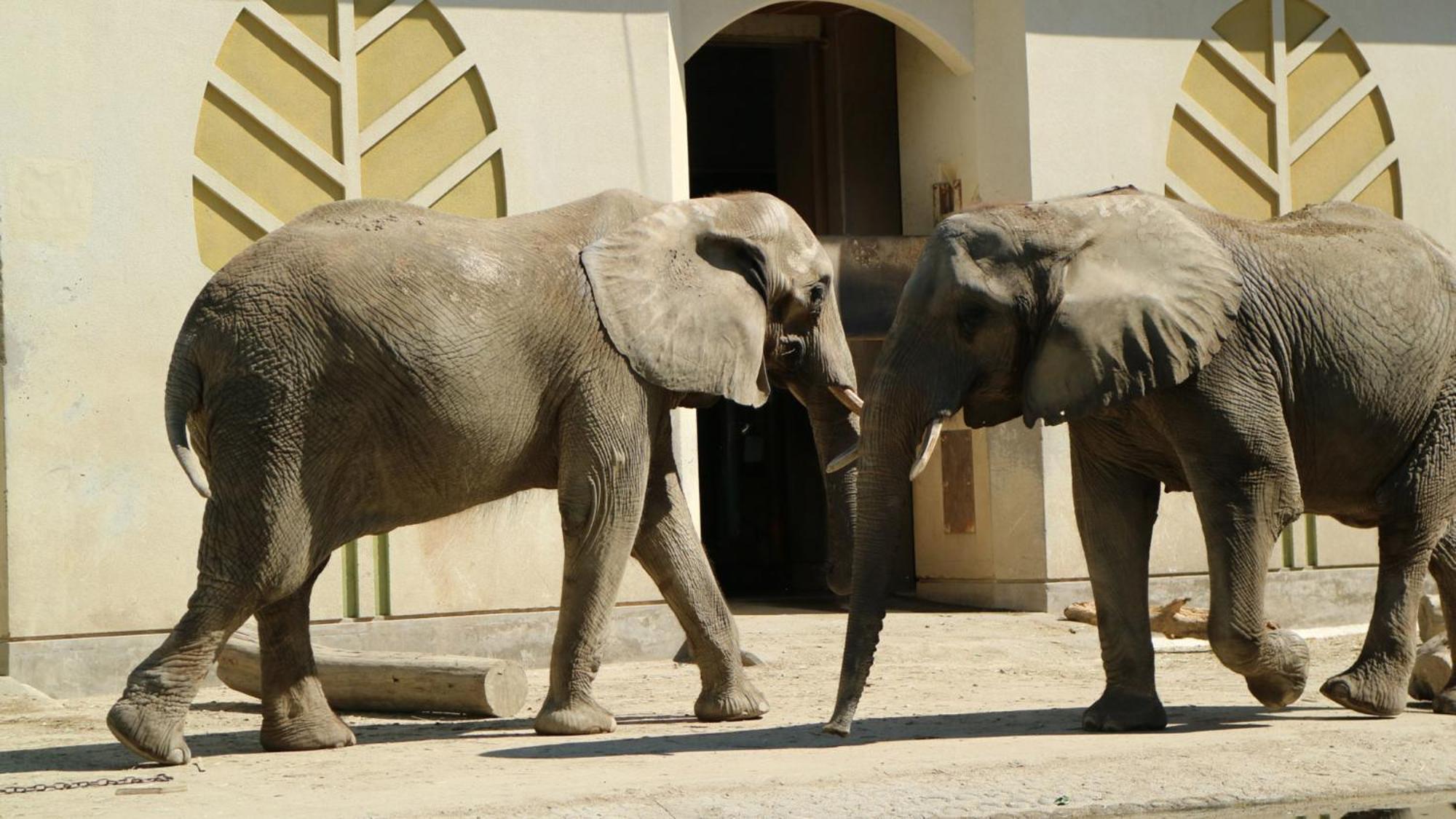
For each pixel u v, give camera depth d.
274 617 10.14
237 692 13.36
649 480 11.04
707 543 23.48
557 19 15.70
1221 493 9.28
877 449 9.27
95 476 13.79
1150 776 8.13
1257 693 9.88
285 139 14.68
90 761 9.72
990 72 18.30
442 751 9.77
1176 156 18.39
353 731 11.07
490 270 9.97
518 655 15.07
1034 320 9.21
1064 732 9.81
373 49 15.07
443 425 9.77
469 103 15.38
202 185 14.36
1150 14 18.28
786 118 22.30
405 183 15.12
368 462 9.72
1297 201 18.81
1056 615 17.70
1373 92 19.20
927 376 9.20
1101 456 9.86
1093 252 9.27
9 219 13.62
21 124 13.73
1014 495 18.20
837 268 17.75
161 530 13.99
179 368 9.45
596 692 13.07
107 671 13.71
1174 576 17.95
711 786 7.93
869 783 8.00
